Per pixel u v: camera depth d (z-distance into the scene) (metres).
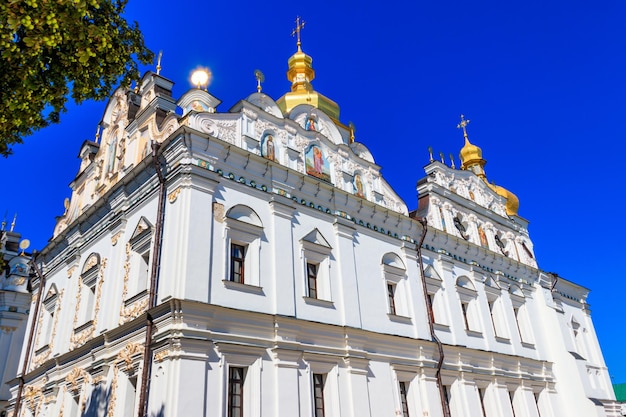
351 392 19.30
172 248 17.22
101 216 22.81
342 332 20.22
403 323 23.17
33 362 24.83
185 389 14.79
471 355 25.86
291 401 17.33
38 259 28.20
